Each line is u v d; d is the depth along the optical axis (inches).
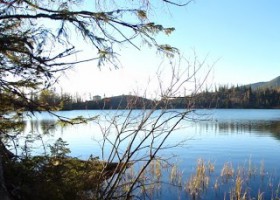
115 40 215.8
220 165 790.5
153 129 266.7
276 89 5920.3
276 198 500.4
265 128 1977.1
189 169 710.5
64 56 193.2
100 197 255.6
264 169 728.3
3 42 179.0
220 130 1849.2
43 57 187.8
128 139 1025.5
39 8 198.5
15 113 247.6
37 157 250.4
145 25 216.1
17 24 214.5
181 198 488.1
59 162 252.8
